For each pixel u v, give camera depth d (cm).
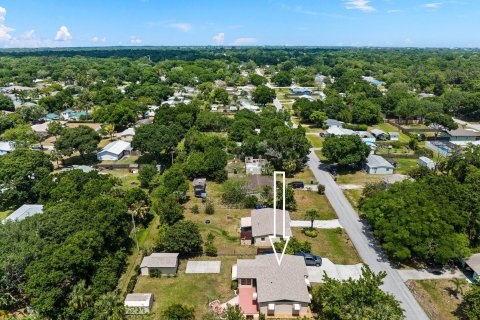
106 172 9244
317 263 5316
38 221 4966
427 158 9362
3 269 4300
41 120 14475
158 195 7356
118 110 12662
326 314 3791
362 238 6106
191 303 4581
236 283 4853
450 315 4328
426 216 5222
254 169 8931
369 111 13950
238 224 6619
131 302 4400
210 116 12888
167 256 5294
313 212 6291
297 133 9481
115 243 5375
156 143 9088
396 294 4684
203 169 8500
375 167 8862
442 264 5306
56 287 4141
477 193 5794
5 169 7050
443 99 15225
